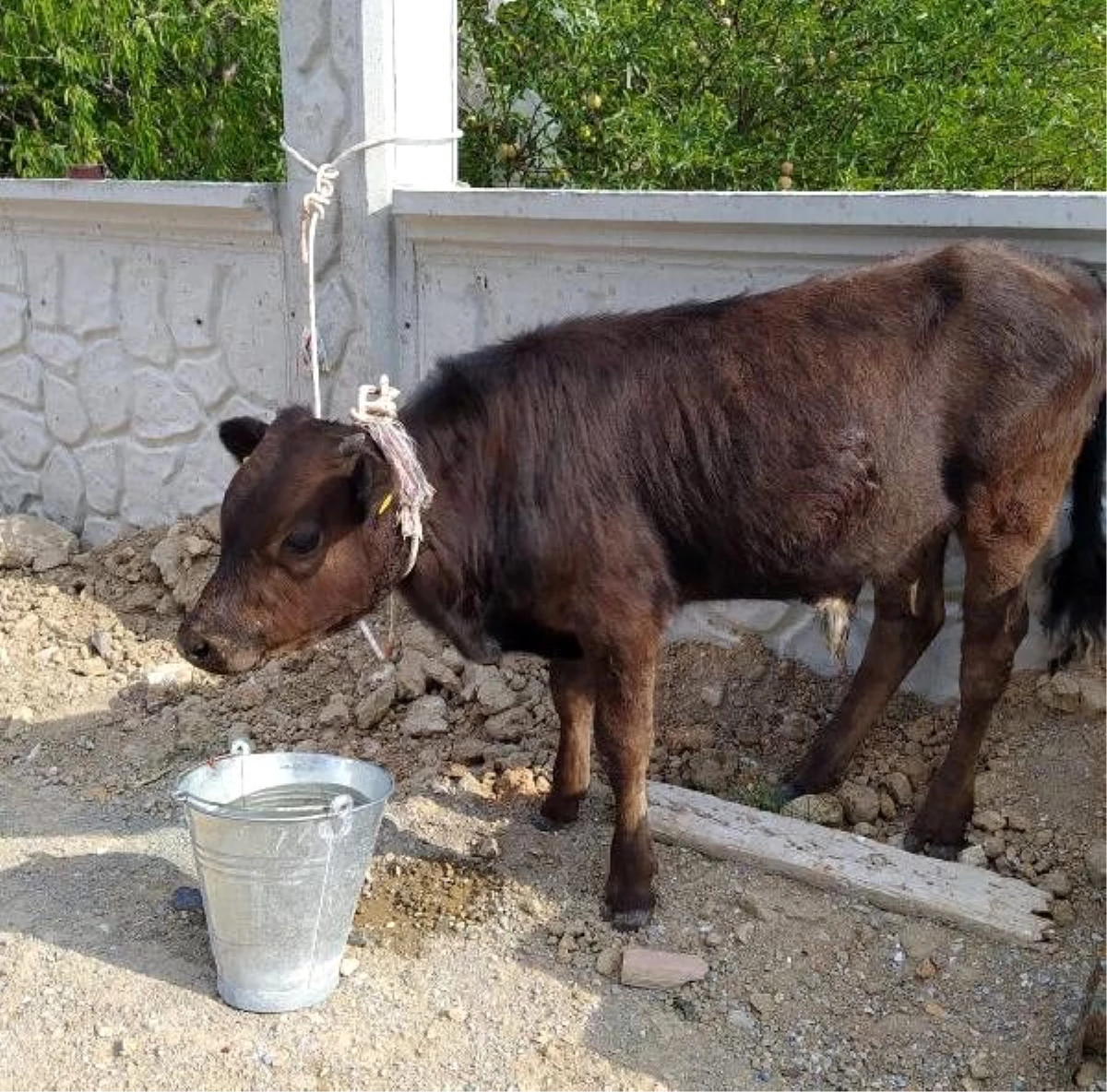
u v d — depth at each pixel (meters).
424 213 2.81
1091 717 2.30
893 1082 1.77
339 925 1.88
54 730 2.76
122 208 3.30
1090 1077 1.72
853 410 2.00
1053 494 2.12
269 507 1.81
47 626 3.15
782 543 2.03
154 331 3.41
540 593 2.00
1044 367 2.04
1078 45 3.76
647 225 2.52
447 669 2.74
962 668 2.18
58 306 3.62
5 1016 1.88
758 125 3.86
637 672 2.00
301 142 2.98
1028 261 2.10
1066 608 2.26
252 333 3.20
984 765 2.33
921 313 2.04
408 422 1.99
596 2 3.78
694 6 3.76
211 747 2.66
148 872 2.24
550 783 2.40
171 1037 1.83
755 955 1.99
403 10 2.84
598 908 2.11
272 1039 1.82
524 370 2.01
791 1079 1.78
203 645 1.83
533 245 2.72
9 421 3.88
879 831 2.29
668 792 2.32
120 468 3.59
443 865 2.22
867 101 3.70
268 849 1.77
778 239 2.40
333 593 1.87
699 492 2.00
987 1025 1.85
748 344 2.02
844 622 2.23
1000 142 3.76
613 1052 1.82
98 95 4.36
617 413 1.99
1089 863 2.07
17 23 4.00
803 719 2.55
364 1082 1.76
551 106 3.85
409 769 2.51
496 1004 1.91
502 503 1.98
